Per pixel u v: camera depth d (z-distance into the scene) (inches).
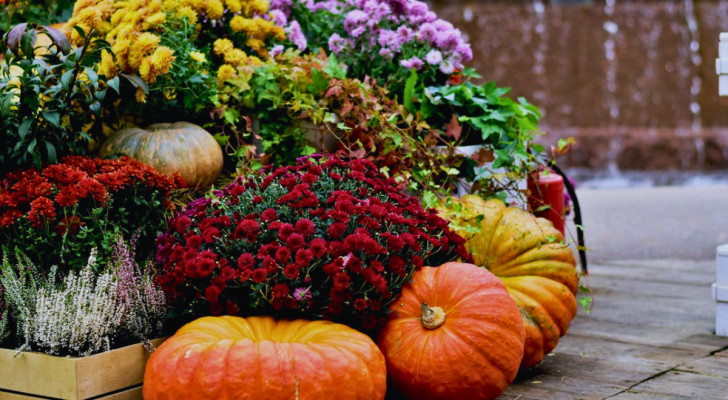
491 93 179.2
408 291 123.6
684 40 605.9
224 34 176.2
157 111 162.9
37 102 134.9
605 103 602.9
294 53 177.0
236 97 163.2
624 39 602.9
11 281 121.1
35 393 116.1
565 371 143.4
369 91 167.0
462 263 127.3
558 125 598.9
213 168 153.4
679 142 577.3
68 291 117.6
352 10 198.5
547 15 600.4
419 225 130.1
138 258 134.9
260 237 120.9
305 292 116.3
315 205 121.9
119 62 146.6
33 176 128.8
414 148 160.7
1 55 173.8
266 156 162.9
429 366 117.5
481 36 596.4
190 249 119.6
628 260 251.9
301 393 105.7
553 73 600.4
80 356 114.5
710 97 606.2
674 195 395.9
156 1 157.0
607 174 563.2
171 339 113.3
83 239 126.4
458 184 169.5
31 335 119.9
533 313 139.6
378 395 112.5
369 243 117.0
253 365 105.9
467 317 119.3
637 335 166.9
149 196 135.3
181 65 154.8
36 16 190.4
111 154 148.4
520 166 173.0
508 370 119.6
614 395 130.3
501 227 145.8
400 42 184.2
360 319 122.6
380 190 131.3
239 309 122.0
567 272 144.6
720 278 165.9
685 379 137.9
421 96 175.0
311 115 161.6
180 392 106.2
